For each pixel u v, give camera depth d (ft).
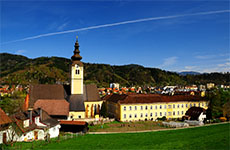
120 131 221.05
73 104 286.25
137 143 161.27
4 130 171.01
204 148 139.13
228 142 151.12
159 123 268.00
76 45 307.17
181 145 149.28
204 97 350.64
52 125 200.23
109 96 368.89
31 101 284.82
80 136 193.06
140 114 301.84
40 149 146.61
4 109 321.32
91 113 306.76
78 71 300.40
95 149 144.87
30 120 193.26
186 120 272.72
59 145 158.71
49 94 296.30
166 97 329.31
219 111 349.41
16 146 156.76
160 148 143.54
